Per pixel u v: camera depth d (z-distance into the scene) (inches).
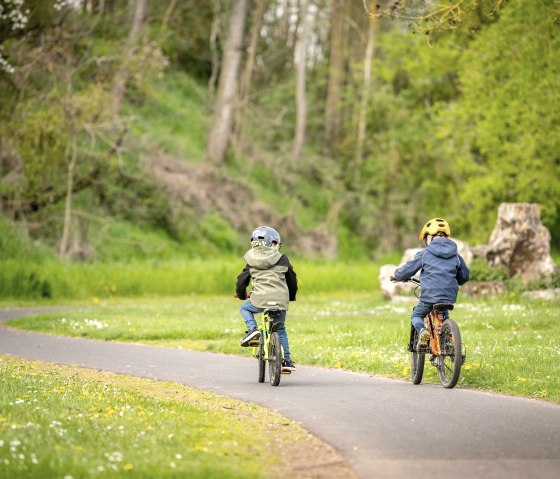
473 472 253.6
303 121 2145.7
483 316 756.6
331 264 1627.7
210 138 1899.6
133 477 229.3
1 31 1237.1
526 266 988.6
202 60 2338.8
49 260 1376.7
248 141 2111.2
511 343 558.3
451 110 1437.0
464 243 1002.1
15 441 254.4
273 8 2524.6
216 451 274.1
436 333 419.2
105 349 605.6
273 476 247.0
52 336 706.2
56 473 231.9
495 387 411.8
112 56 1427.2
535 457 271.4
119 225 1612.9
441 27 555.2
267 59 2501.2
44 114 1305.4
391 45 1836.9
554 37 1096.8
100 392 386.0
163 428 301.0
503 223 995.9
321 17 2377.0
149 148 1641.2
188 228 1702.8
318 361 523.2
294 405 367.9
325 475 251.3
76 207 1557.6
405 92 1893.5
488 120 1312.7
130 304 1123.9
